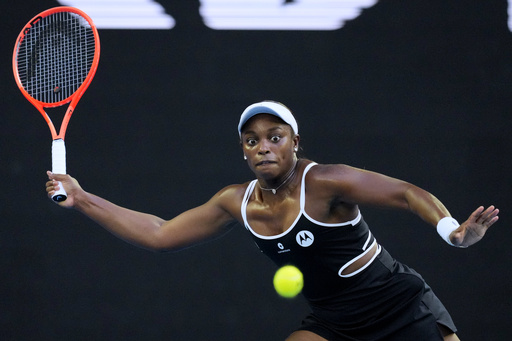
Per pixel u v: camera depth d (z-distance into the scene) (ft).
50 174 45.60
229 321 83.35
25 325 83.61
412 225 84.12
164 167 86.22
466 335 82.23
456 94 85.87
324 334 44.37
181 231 45.14
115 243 84.84
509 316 82.23
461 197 84.23
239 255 84.38
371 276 42.06
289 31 87.66
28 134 86.63
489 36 86.48
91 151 86.38
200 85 87.45
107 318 83.71
